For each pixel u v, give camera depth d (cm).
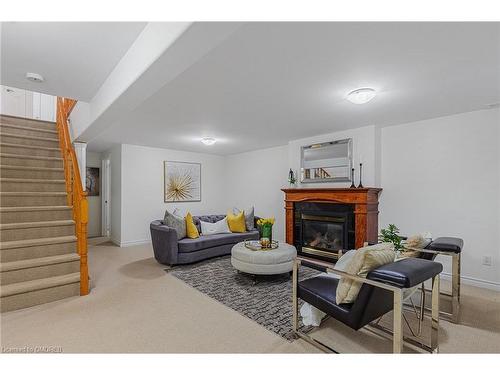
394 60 190
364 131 384
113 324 218
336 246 412
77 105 367
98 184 623
